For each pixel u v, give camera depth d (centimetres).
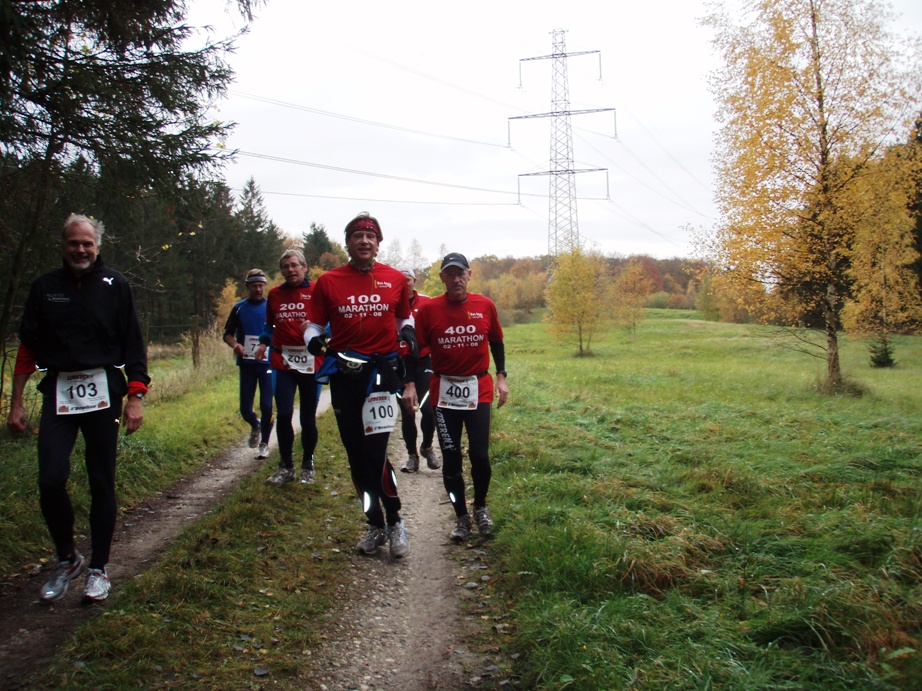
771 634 282
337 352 404
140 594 325
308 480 582
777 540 398
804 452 705
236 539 414
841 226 1573
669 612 304
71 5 499
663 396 1360
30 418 664
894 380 1995
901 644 264
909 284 2147
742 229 1653
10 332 656
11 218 579
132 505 512
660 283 9794
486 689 269
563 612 306
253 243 4772
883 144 1588
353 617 334
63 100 509
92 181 587
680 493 522
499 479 587
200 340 1742
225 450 736
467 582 384
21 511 422
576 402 1163
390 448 782
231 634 300
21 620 306
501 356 473
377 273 409
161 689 252
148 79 555
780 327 1839
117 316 343
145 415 862
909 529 405
